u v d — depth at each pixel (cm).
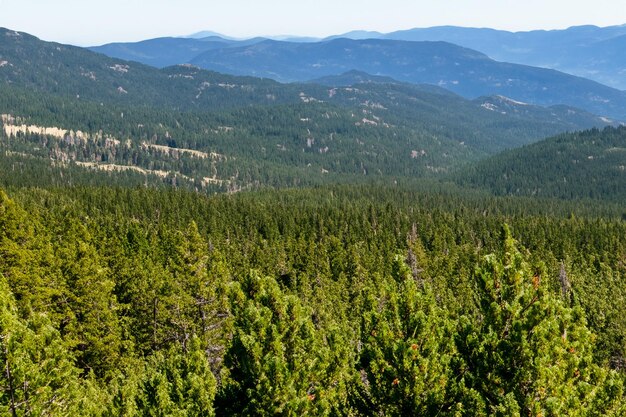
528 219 17038
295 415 2120
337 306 7581
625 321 5538
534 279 2183
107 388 3916
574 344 2283
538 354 1959
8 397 2191
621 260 11438
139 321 5300
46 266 4997
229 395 2333
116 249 6975
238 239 13712
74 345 4156
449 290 8275
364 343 2353
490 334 2045
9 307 2450
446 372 2128
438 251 13000
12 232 5084
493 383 2002
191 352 2975
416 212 18662
